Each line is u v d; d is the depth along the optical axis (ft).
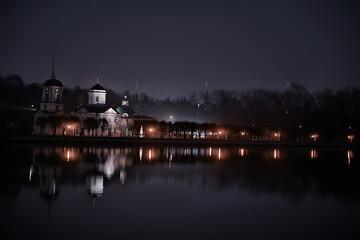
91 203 181.68
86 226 149.79
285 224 158.81
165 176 260.83
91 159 340.39
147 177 254.68
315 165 354.33
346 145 647.97
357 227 156.56
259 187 231.50
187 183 237.25
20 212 164.96
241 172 290.15
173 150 479.00
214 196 203.51
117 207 175.94
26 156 346.13
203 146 573.74
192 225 154.51
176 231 147.33
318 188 234.38
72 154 376.89
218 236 143.64
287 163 363.15
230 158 392.47
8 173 252.83
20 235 139.44
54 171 265.75
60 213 164.76
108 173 265.13
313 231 151.33
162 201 189.37
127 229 147.84
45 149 422.82
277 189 227.40
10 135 537.65
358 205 191.31
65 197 191.52
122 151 437.58
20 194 195.11
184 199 194.80
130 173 268.82
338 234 148.66
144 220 158.71
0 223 150.92
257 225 156.76
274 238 143.33
